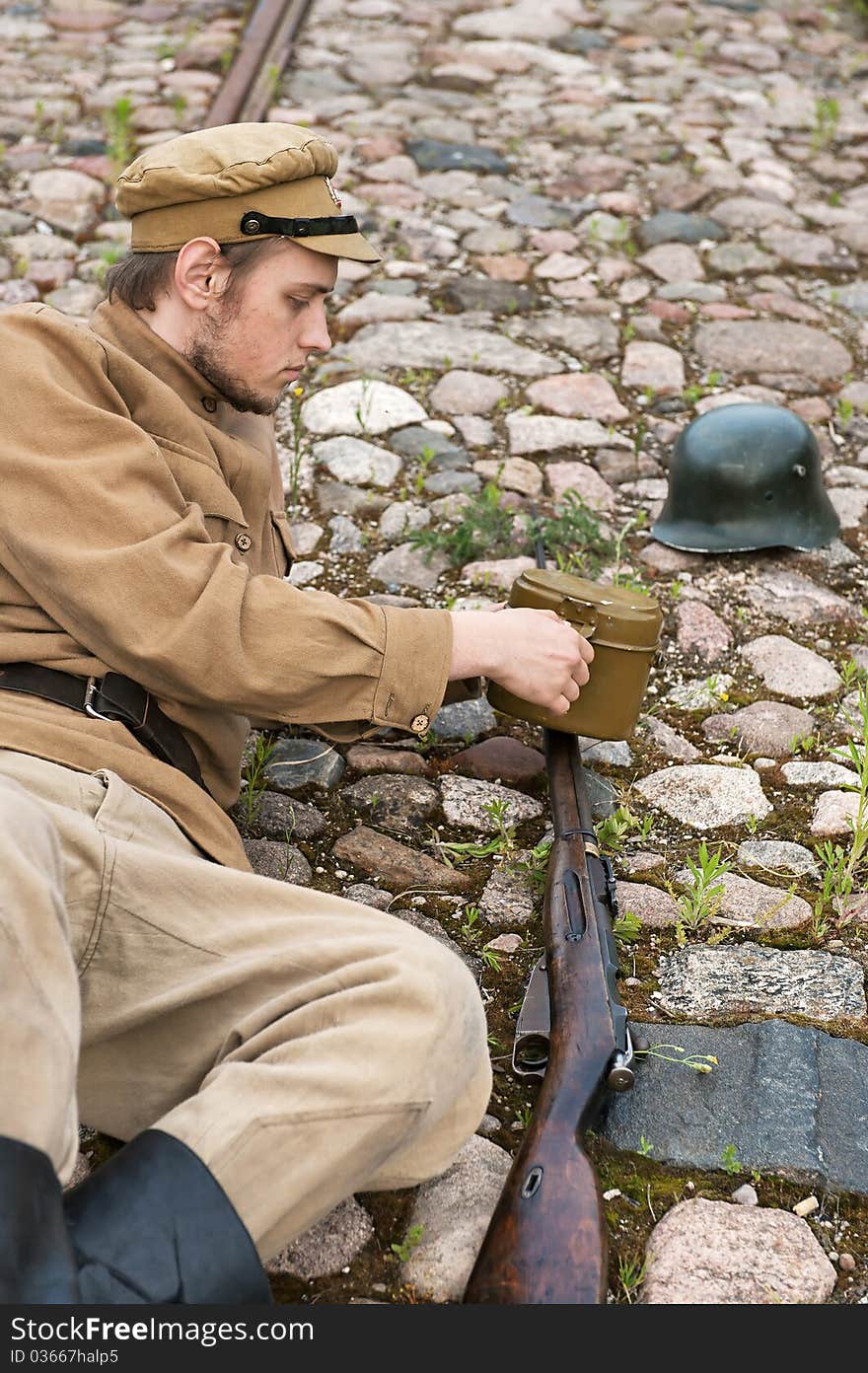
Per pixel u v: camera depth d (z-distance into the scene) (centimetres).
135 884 180
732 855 259
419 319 476
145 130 611
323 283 220
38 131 607
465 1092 179
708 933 240
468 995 172
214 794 227
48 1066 148
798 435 355
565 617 244
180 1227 149
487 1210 187
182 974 180
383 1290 178
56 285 479
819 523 358
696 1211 188
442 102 680
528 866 255
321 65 719
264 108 640
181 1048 181
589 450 407
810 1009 221
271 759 283
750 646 323
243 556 233
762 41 808
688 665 318
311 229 213
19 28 745
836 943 237
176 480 219
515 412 422
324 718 213
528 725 298
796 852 259
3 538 203
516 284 507
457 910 246
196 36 741
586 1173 171
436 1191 191
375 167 598
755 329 482
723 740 293
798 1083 206
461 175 597
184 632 200
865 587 348
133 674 207
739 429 354
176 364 223
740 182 607
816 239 557
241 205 211
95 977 181
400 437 405
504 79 720
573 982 198
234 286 215
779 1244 183
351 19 793
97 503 200
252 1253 151
